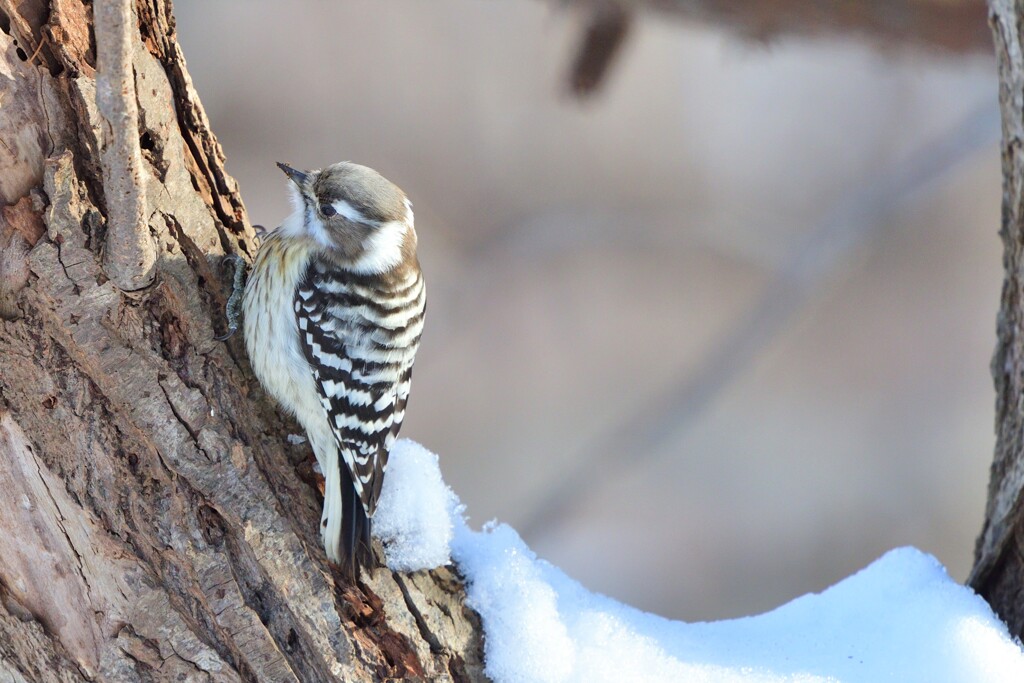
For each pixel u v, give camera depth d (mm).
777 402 17125
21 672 5547
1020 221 6039
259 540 5418
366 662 5438
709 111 18703
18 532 5375
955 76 14328
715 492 16062
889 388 17438
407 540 5668
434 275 17156
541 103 18000
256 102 17266
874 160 18734
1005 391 6246
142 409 5324
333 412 6316
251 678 5422
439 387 16531
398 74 17719
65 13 5105
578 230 17766
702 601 15234
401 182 17609
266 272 6527
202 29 16969
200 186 5949
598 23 12164
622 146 18250
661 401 14070
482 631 5758
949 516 16406
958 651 5758
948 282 17875
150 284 5320
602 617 5965
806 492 16328
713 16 11562
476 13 17672
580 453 14734
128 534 5336
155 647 5383
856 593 6352
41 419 5293
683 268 17812
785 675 5758
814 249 14695
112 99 4848
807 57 17609
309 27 17328
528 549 6184
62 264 5164
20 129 5082
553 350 17094
